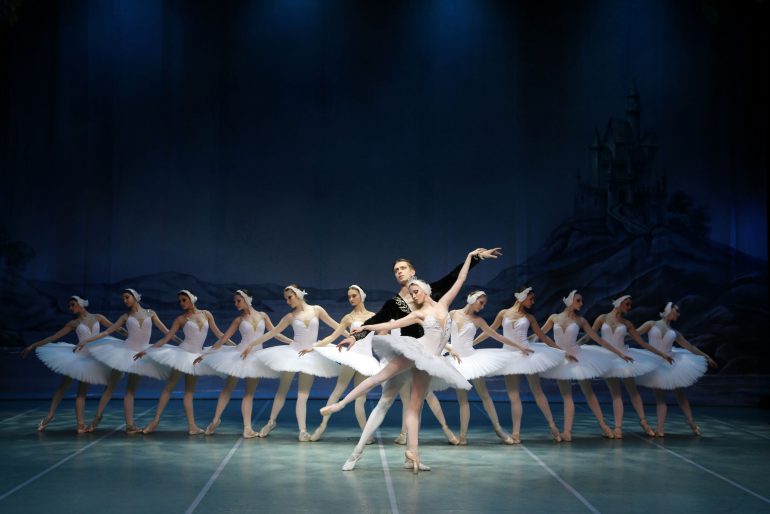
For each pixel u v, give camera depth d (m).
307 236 12.56
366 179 12.66
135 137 12.48
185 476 5.35
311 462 5.94
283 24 12.76
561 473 5.55
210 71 12.62
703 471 5.68
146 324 7.69
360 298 7.37
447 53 12.73
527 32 12.70
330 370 7.17
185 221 12.46
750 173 12.36
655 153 12.50
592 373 7.26
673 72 12.54
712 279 12.34
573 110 12.60
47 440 7.06
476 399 11.77
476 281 12.52
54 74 12.45
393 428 8.16
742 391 12.05
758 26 12.41
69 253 12.28
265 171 12.59
